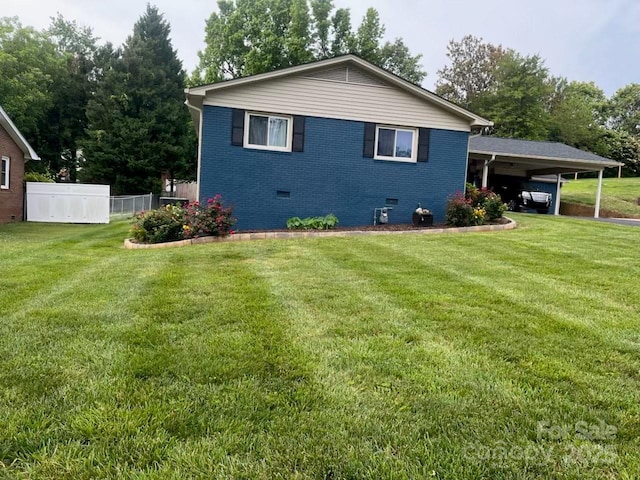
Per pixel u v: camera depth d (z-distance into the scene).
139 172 23.64
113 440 1.91
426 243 8.14
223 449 1.86
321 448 1.88
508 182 19.83
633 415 2.16
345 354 2.88
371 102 11.20
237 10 26.28
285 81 10.75
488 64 33.78
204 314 3.75
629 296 4.45
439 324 3.51
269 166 10.80
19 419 2.05
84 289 4.68
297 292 4.55
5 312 3.79
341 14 27.23
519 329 3.41
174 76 25.62
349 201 11.26
